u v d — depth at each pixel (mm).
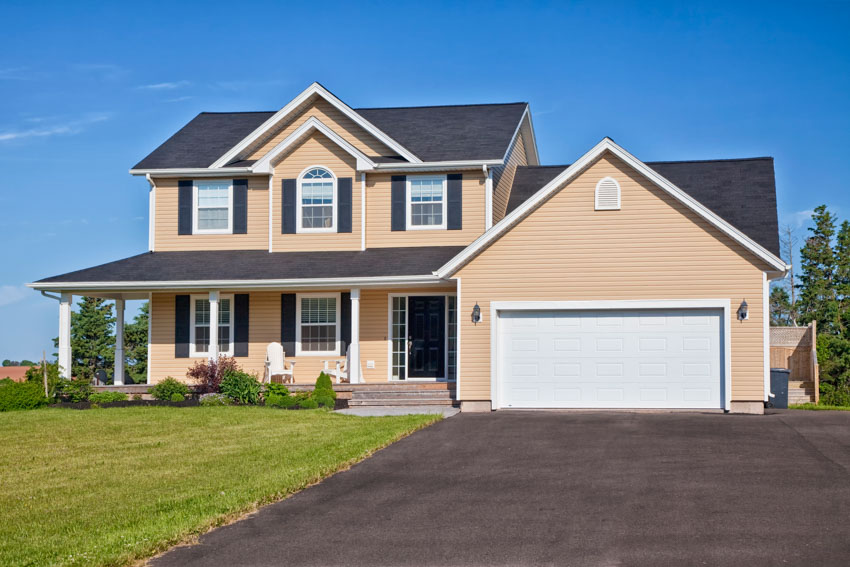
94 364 45531
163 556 9734
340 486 12805
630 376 20250
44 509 12078
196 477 13648
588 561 9094
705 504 11172
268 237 25766
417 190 25141
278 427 18250
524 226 20594
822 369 24891
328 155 25422
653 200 20078
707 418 18406
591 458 14289
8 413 21484
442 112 28641
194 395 23656
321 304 24922
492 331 20609
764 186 23344
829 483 12164
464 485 12664
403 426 17547
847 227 40719
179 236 26125
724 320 19719
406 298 24516
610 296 20172
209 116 29984
